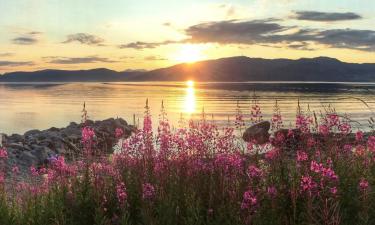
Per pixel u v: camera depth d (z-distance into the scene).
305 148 8.72
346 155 9.01
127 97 161.62
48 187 9.41
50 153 22.59
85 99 142.25
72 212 7.69
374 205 7.12
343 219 6.80
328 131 9.12
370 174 8.19
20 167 19.50
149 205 7.25
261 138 9.45
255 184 7.42
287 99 123.81
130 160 9.31
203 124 10.43
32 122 64.31
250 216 6.61
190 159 8.87
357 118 54.91
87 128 9.35
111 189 8.06
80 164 9.79
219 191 7.59
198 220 6.93
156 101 128.50
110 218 7.68
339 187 7.17
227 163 8.06
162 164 8.61
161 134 10.03
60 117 72.75
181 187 7.93
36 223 7.69
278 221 6.87
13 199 9.12
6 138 30.23
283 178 7.61
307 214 6.61
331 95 157.12
